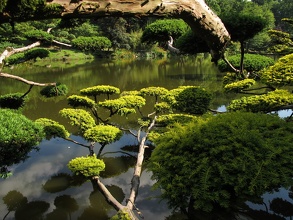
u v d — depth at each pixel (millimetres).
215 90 13250
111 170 5309
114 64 28094
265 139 2898
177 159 2938
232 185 2723
